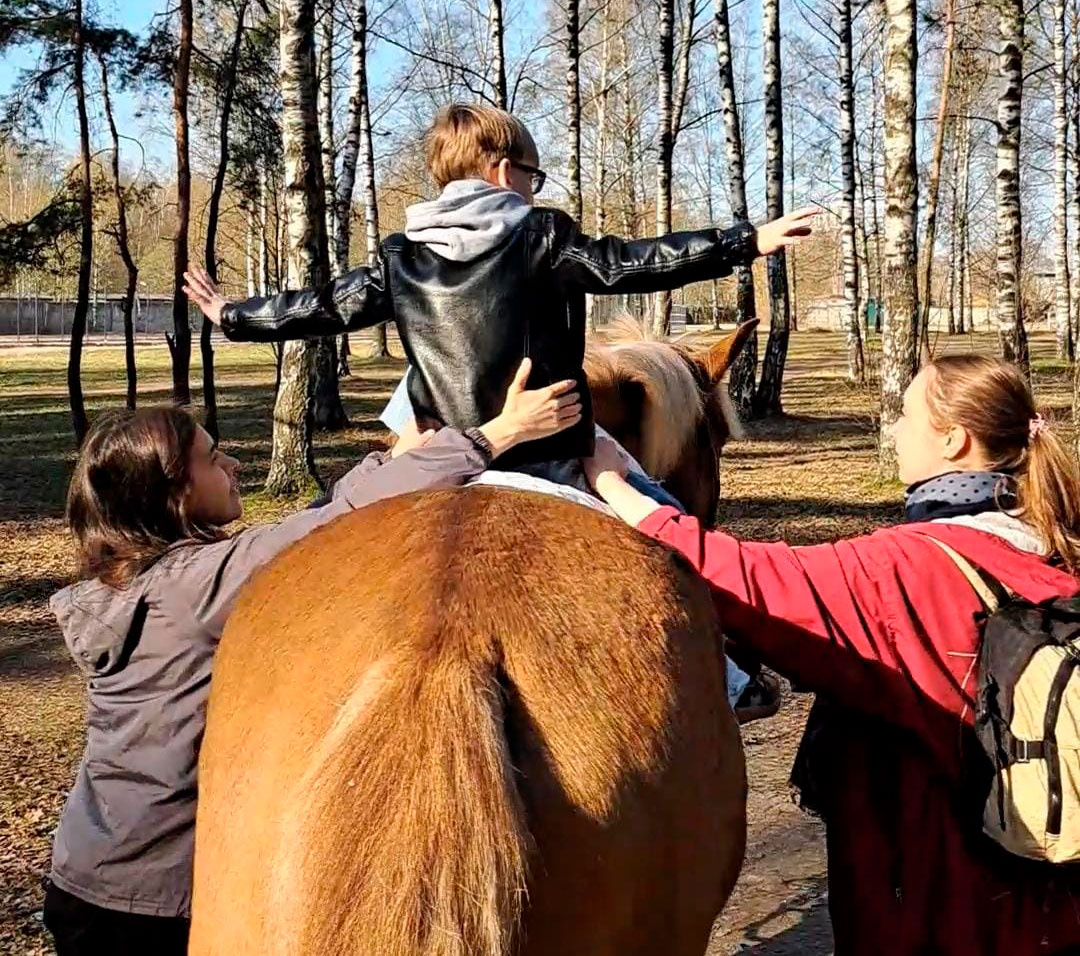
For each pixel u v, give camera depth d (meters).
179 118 13.23
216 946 1.65
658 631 1.78
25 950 3.90
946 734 2.31
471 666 1.58
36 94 15.85
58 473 14.82
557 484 2.49
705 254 2.50
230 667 1.89
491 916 1.41
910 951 2.35
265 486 12.53
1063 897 2.26
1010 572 2.34
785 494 12.56
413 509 1.99
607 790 1.60
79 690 6.80
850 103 25.44
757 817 5.19
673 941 1.73
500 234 2.54
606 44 33.72
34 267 16.69
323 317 2.77
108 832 2.32
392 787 1.47
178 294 13.14
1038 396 19.20
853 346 26.08
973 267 43.84
